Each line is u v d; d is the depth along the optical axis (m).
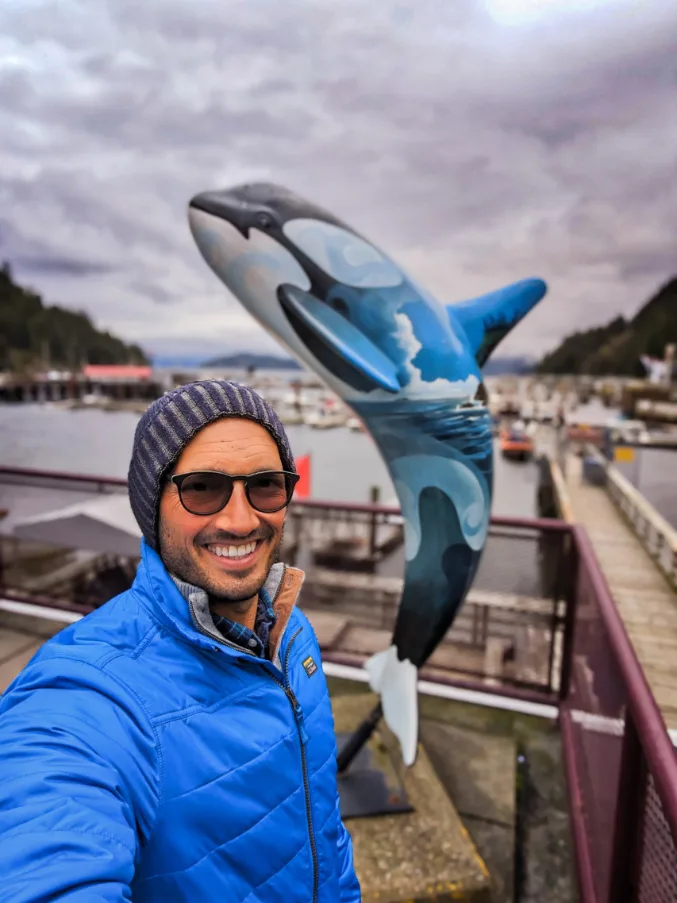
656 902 1.16
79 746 0.58
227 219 1.90
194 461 0.71
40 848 0.51
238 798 0.67
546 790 2.36
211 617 0.72
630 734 1.34
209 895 0.63
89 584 5.43
